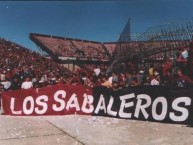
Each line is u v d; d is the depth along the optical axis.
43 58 42.66
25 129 7.16
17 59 38.50
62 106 9.19
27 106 9.38
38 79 15.34
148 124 7.46
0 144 5.86
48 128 7.25
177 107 7.43
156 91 7.79
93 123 7.77
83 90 9.12
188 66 10.62
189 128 6.88
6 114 9.57
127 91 8.32
